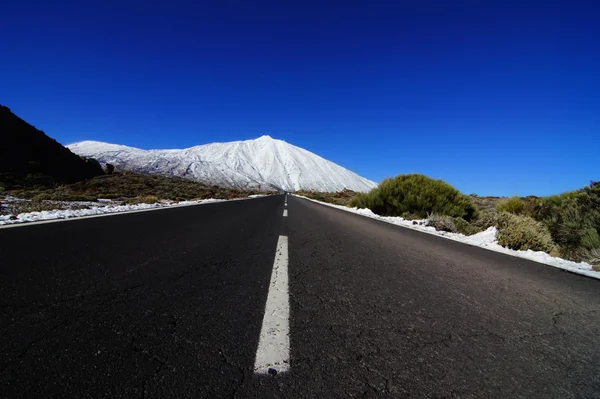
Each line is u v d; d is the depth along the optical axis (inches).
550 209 368.2
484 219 404.8
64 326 76.3
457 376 64.1
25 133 1412.4
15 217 280.5
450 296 116.0
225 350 68.6
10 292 97.3
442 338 81.0
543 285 140.3
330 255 180.4
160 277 121.6
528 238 255.0
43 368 58.9
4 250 151.9
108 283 111.3
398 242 244.5
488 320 95.1
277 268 143.8
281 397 54.2
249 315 88.5
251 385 57.0
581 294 129.6
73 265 132.3
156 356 64.9
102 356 63.9
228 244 201.6
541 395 59.6
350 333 80.5
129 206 477.4
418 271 152.1
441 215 424.2
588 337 86.8
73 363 60.9
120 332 74.6
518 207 424.8
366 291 116.2
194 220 332.2
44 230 216.4
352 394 56.2
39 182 1096.2
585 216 297.0
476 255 207.6
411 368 65.9
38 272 119.7
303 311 93.5
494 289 129.3
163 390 54.4
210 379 58.1
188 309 90.7
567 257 252.1
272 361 65.1
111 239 196.9
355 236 265.0
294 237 244.8
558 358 74.2
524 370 68.0
